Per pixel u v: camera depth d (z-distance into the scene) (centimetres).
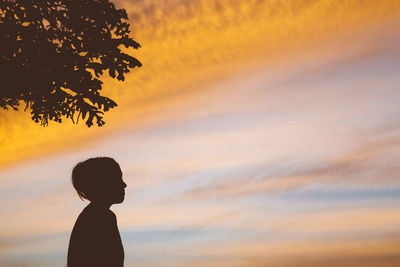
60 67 753
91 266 318
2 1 777
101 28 783
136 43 783
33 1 783
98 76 765
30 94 777
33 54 757
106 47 767
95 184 330
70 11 784
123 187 338
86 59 769
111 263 321
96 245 319
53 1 793
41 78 749
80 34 780
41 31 782
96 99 756
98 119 754
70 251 324
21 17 784
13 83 745
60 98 764
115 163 338
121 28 795
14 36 761
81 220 326
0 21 781
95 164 332
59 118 787
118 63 770
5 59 754
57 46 782
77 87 751
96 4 784
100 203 331
